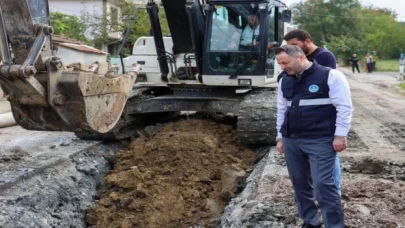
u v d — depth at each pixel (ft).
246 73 29.14
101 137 28.37
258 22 28.60
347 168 21.76
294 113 14.02
